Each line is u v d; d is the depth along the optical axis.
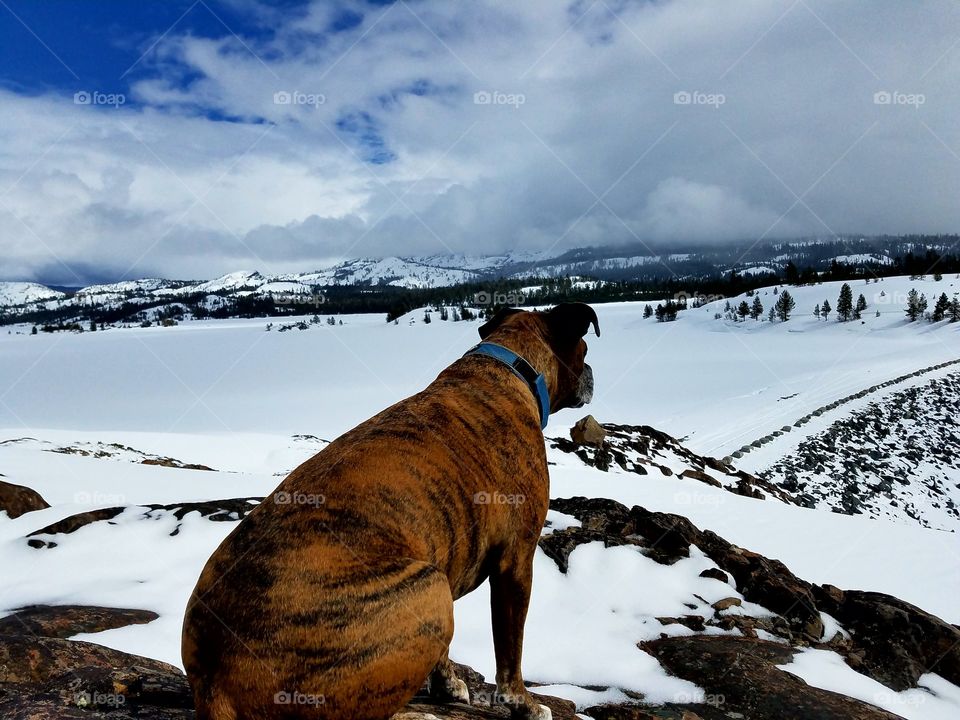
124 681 2.90
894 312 115.44
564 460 17.14
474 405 3.04
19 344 187.25
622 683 4.36
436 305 190.00
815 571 9.32
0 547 6.14
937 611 8.37
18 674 2.80
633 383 76.31
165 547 6.05
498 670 3.04
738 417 48.12
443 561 2.64
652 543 6.95
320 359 120.00
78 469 10.95
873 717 4.01
